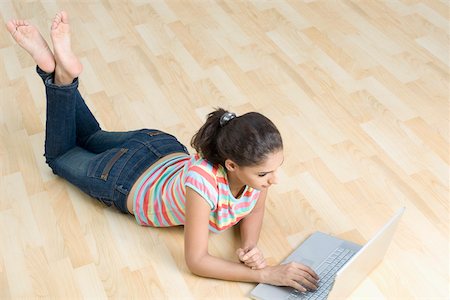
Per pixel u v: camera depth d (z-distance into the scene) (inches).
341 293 70.4
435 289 75.8
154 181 81.0
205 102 106.5
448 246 80.7
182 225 85.0
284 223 84.7
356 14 127.9
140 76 112.9
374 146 96.5
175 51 119.0
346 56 116.2
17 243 83.0
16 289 77.2
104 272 78.8
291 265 73.9
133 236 83.4
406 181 90.4
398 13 127.8
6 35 125.2
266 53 117.7
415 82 109.5
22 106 106.3
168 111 104.8
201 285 76.7
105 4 134.1
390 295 75.1
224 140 68.7
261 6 131.3
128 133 89.7
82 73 114.0
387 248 78.2
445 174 91.4
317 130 99.8
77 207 87.7
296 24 125.5
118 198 82.4
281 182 90.7
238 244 82.3
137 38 123.1
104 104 106.7
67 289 77.0
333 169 92.6
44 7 133.9
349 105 104.7
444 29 122.8
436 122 101.0
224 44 120.5
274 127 68.4
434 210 85.8
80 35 124.5
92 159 85.6
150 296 75.8
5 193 90.2
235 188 74.4
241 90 108.9
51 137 86.6
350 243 80.3
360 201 87.5
